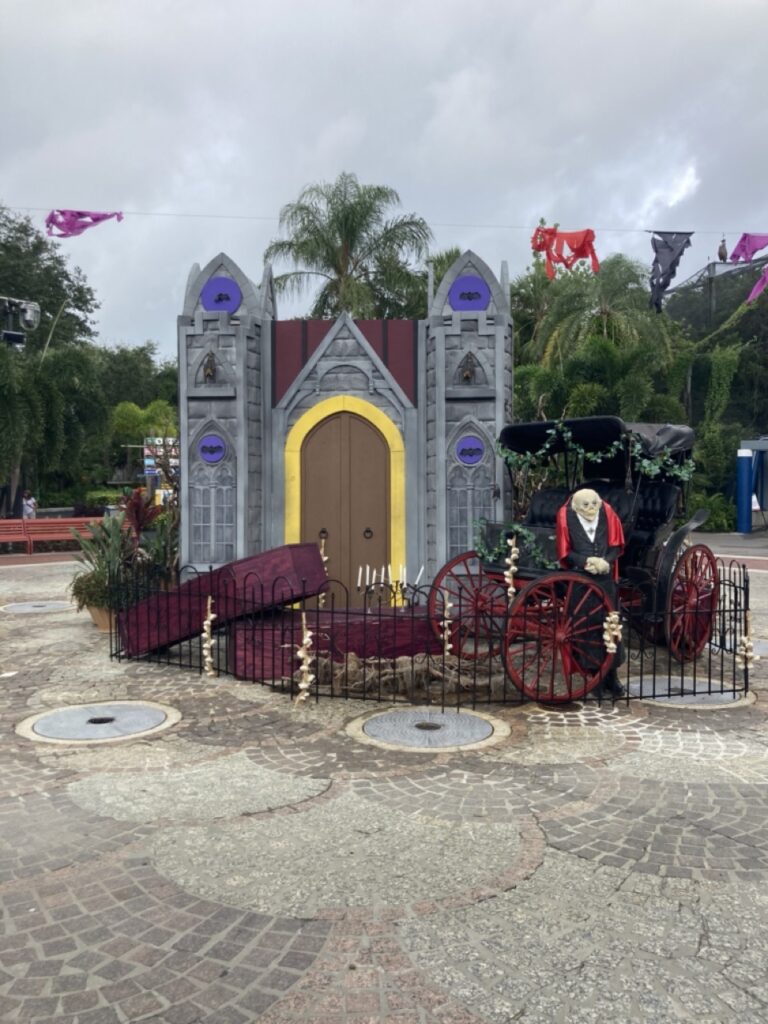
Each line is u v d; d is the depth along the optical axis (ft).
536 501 31.17
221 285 33.19
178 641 27.22
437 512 31.99
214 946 10.89
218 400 32.50
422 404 33.47
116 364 144.25
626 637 29.81
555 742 19.40
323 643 24.85
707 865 13.19
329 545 33.83
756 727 20.72
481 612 24.76
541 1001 9.75
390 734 19.90
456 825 14.70
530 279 107.14
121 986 10.03
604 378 78.07
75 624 35.50
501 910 11.80
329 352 33.78
